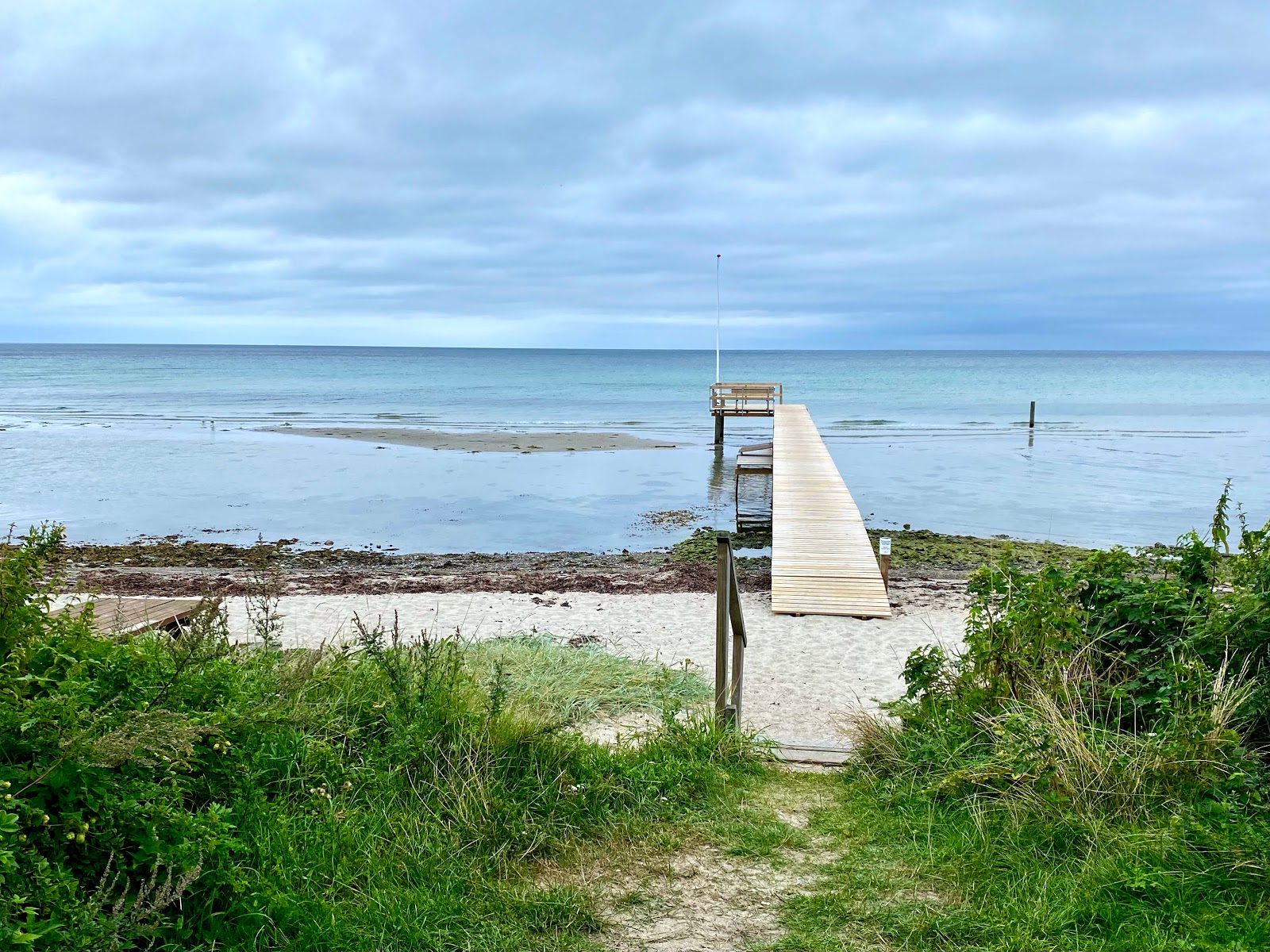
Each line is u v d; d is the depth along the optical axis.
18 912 2.39
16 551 3.49
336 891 3.35
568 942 3.31
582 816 4.21
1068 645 5.18
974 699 5.31
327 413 48.97
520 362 161.62
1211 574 5.54
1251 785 4.02
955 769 4.68
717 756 5.18
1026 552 17.20
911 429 41.19
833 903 3.61
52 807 2.83
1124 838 3.77
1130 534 19.52
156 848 2.89
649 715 7.11
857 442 36.19
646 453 32.75
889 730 5.39
